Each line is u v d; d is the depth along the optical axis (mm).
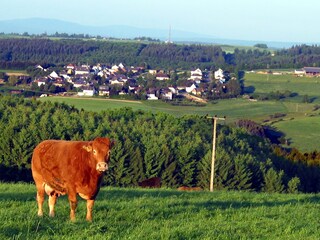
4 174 55562
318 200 22375
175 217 15117
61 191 13570
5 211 13867
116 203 16703
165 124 80688
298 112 157000
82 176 12914
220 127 86250
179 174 61156
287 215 16781
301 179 67875
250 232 13891
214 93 188750
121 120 77062
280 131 123875
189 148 62594
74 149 13062
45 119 65062
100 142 12695
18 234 11500
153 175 59344
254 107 165500
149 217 14695
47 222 12797
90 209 13391
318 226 15383
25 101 82438
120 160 56750
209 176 58656
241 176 58562
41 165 13578
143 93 170875
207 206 17938
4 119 65188
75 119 71438
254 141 81750
